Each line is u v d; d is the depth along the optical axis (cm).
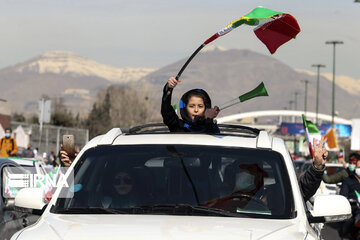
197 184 646
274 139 738
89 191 647
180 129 765
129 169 664
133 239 521
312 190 754
